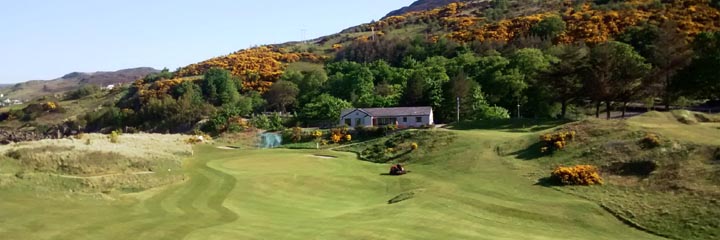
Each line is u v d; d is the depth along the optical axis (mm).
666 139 41812
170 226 30594
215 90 141125
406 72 123000
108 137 66188
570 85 72312
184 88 142375
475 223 31500
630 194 35156
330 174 49562
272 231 29859
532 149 49469
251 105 127188
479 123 73250
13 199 34312
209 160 58125
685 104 81125
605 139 45906
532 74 88938
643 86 68438
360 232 29344
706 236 28203
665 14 109188
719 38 72188
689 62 69750
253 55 186750
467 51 131375
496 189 40281
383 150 62562
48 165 43156
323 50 194625
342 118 89000
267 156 62250
